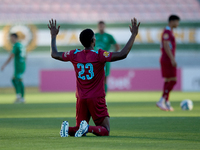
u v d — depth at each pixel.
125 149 14.21
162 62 35.16
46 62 82.81
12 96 65.50
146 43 85.00
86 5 93.19
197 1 94.69
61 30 83.75
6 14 88.44
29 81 82.25
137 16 91.00
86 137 17.62
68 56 18.45
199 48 85.19
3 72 80.94
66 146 15.00
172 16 35.41
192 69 74.50
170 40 35.34
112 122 25.17
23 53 47.12
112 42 40.19
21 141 16.59
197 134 19.08
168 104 34.81
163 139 17.12
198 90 74.44
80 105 18.45
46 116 30.08
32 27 82.94
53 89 75.62
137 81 75.25
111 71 74.88
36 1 92.75
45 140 16.77
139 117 28.52
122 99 52.50
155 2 93.88
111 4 93.31
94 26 84.19
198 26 85.06
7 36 82.50
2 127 22.62
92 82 18.17
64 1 93.69
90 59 18.03
